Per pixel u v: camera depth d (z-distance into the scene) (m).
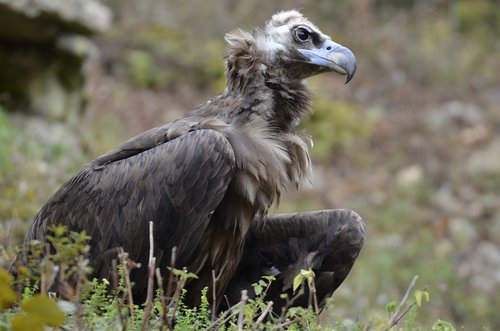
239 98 11.49
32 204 17.00
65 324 8.05
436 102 36.69
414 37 40.72
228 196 11.00
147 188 10.81
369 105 36.16
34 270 8.27
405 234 27.59
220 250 11.12
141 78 34.28
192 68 35.81
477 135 33.56
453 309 23.27
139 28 37.25
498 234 27.66
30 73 22.97
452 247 26.81
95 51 25.16
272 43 11.88
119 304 8.21
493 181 30.73
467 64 39.31
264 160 11.02
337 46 12.13
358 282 22.91
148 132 11.48
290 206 27.66
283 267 11.98
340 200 29.11
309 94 11.93
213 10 39.25
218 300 11.29
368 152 32.78
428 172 31.25
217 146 10.68
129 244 10.81
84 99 24.38
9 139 18.86
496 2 43.66
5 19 21.80
